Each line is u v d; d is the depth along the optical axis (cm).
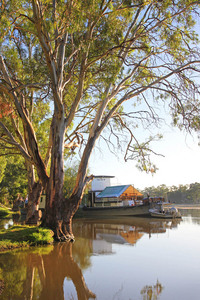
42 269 706
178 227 1861
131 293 514
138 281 596
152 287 553
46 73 1238
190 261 798
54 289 544
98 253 932
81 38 1099
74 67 1341
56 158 1212
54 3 988
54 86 1119
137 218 3100
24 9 1041
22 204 5278
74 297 497
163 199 3722
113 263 777
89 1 824
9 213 4169
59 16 925
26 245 1036
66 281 599
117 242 1201
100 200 4094
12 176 4738
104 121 1333
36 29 1003
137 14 1327
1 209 4072
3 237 1088
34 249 988
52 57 1091
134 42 1366
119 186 4225
